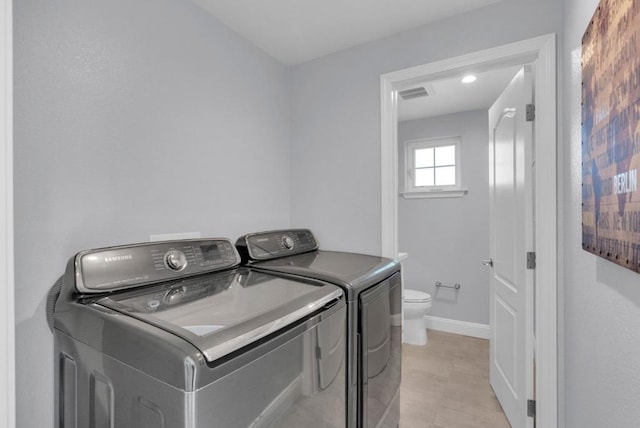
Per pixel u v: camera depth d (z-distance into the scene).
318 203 2.06
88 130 1.11
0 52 0.68
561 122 1.37
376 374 1.29
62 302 0.90
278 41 1.85
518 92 1.66
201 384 0.60
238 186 1.75
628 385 0.75
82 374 0.83
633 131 0.64
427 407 1.98
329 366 1.00
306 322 0.89
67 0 1.05
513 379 1.75
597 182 0.87
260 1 1.49
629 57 0.66
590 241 0.94
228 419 0.66
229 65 1.70
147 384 0.66
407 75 1.74
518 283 1.67
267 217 1.96
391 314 1.47
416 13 1.60
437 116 3.34
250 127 1.83
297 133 2.14
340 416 1.07
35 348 0.97
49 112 1.01
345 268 1.36
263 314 0.80
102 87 1.15
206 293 1.00
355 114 1.92
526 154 1.56
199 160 1.52
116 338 0.73
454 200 3.25
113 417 0.74
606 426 0.89
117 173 1.19
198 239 1.30
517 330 1.69
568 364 1.32
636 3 0.63
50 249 1.01
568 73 1.28
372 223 1.87
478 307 3.12
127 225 1.22
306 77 2.10
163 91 1.36
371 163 1.87
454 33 1.62
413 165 3.49
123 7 1.22
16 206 0.94
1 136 0.68
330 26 1.71
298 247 1.82
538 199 1.43
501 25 1.51
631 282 0.74
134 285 1.01
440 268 3.31
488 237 3.10
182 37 1.44
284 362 0.81
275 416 0.78
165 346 0.63
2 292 0.68
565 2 1.33
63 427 0.89
